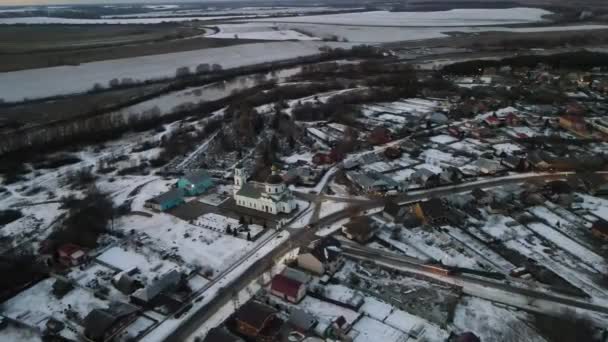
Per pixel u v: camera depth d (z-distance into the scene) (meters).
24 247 106.62
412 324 80.88
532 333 77.94
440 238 107.50
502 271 95.06
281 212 122.31
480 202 122.62
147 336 79.88
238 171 129.88
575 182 133.62
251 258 102.62
